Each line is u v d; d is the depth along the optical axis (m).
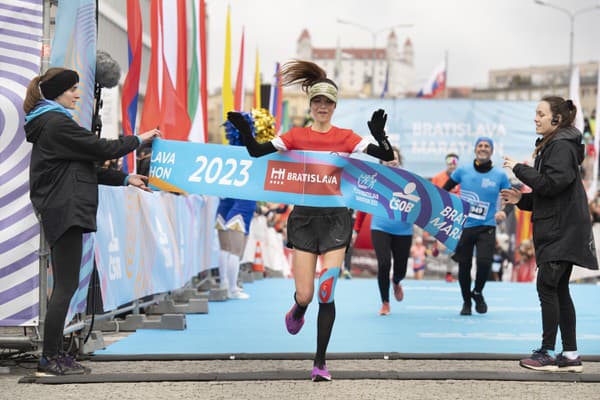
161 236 15.60
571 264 10.32
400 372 9.42
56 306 9.26
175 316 13.87
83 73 10.50
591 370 10.27
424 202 10.23
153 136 9.98
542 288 10.27
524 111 49.28
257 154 9.63
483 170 16.20
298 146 9.76
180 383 8.99
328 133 9.80
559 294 10.34
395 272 16.44
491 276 31.55
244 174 10.06
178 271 16.88
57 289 9.34
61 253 9.28
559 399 8.33
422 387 8.82
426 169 49.84
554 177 9.99
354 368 10.12
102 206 12.19
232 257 19.61
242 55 25.75
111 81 11.14
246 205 19.59
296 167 9.77
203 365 10.32
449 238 10.56
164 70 16.22
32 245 9.82
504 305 18.75
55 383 8.95
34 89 9.35
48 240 9.30
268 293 21.48
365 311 17.19
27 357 10.73
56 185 9.22
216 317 15.80
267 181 9.90
